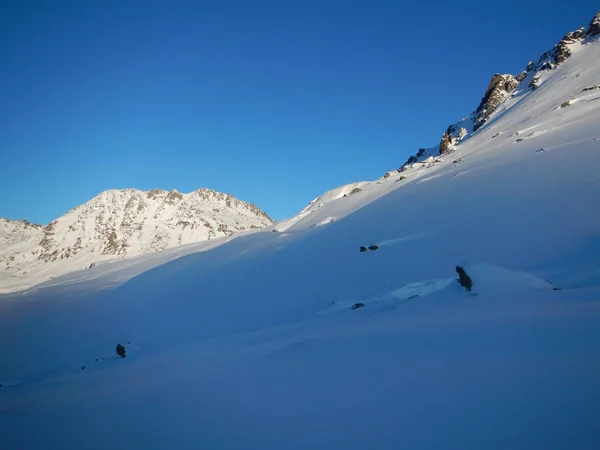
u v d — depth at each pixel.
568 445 4.98
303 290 45.28
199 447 7.12
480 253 35.06
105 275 118.94
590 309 11.65
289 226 104.75
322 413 7.67
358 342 13.29
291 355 13.54
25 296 99.75
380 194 84.75
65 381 22.59
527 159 54.44
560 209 37.47
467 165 66.44
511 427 5.69
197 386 11.80
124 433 8.59
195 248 125.88
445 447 5.55
